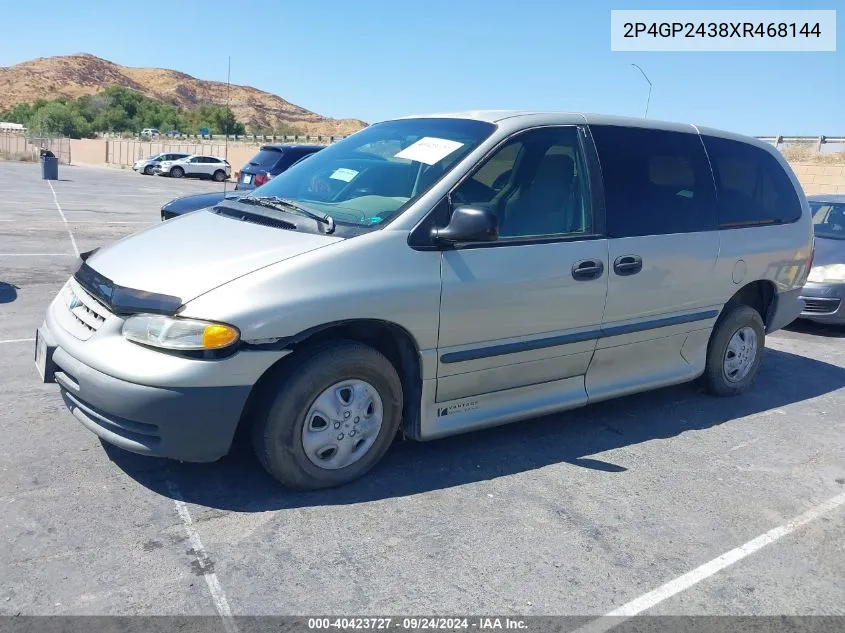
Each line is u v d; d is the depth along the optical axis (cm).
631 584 320
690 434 496
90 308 359
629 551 346
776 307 588
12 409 454
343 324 360
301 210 392
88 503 349
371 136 479
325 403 363
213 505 356
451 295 384
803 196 605
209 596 290
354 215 390
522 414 435
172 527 335
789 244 574
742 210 543
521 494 392
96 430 349
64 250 1085
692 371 532
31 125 8462
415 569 318
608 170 460
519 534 352
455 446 446
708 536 365
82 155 6116
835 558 354
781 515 392
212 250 366
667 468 439
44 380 371
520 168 422
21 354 568
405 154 427
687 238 494
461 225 368
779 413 552
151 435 336
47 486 362
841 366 702
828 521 389
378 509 365
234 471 389
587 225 444
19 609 274
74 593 285
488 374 414
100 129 10138
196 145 5378
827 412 562
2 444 404
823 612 312
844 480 441
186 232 399
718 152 535
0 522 328
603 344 461
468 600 300
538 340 427
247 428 386
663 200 486
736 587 325
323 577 307
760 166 569
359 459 384
